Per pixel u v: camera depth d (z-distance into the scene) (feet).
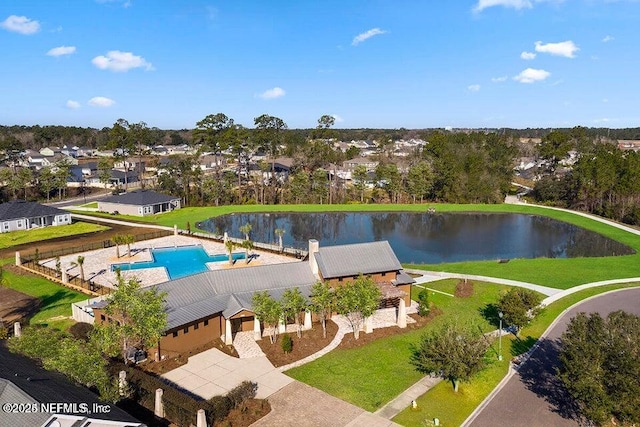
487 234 290.76
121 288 106.32
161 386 92.48
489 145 449.06
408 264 209.46
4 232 259.19
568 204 384.27
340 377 107.86
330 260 148.66
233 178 388.37
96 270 188.14
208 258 210.79
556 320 143.43
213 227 299.58
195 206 370.53
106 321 120.78
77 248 224.12
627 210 321.52
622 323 89.45
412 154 463.83
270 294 135.13
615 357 82.02
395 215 353.31
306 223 321.93
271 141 402.93
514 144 552.41
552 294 166.20
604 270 197.98
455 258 233.76
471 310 152.35
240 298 131.34
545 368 113.70
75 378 82.43
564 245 262.47
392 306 152.05
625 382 78.59
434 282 179.11
